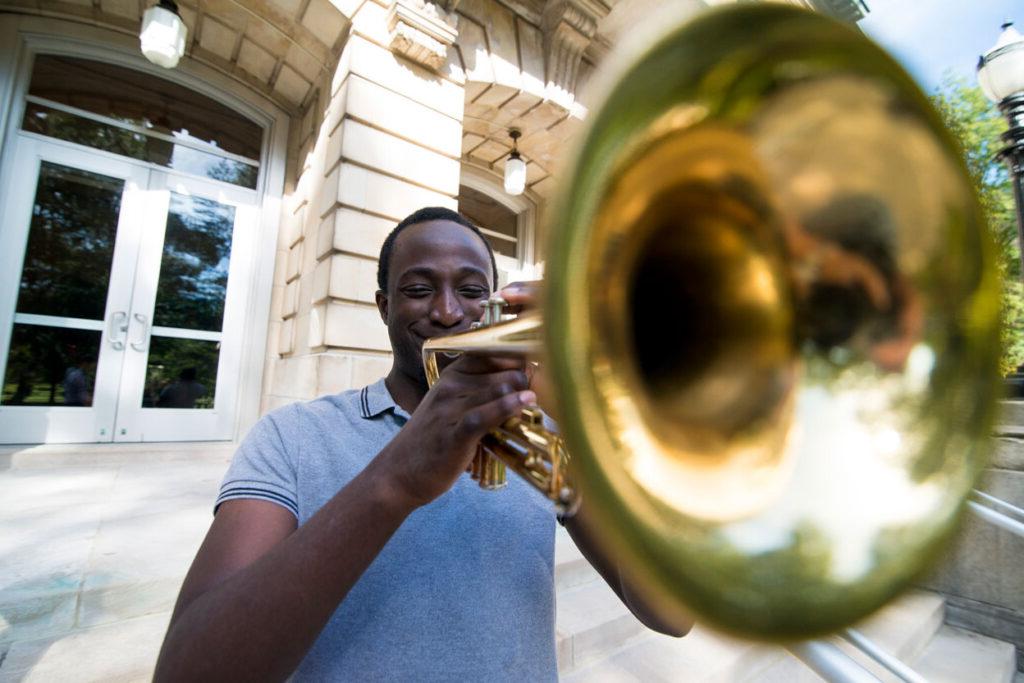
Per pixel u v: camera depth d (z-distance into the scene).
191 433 4.97
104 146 4.81
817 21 0.60
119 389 4.67
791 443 0.82
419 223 1.35
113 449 4.23
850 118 0.71
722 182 0.82
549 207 0.62
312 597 0.70
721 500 0.72
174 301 5.01
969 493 0.73
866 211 0.78
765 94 0.68
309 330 4.57
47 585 1.92
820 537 0.70
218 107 5.44
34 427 4.28
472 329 0.87
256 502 0.91
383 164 4.48
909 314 0.79
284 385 4.89
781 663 2.68
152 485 3.43
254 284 5.43
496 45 5.30
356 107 4.37
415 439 0.76
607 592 2.79
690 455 0.76
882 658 1.27
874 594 0.66
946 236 0.76
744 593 0.62
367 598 0.89
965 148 0.72
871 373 0.82
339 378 4.06
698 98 0.66
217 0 4.54
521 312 0.90
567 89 5.80
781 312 0.89
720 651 2.54
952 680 2.75
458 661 0.87
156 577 2.04
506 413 0.72
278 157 5.67
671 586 0.60
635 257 0.79
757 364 0.89
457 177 4.93
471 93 5.47
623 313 0.76
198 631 0.68
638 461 0.68
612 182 0.67
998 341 0.77
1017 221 3.77
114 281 4.73
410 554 0.95
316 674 0.83
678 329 0.86
